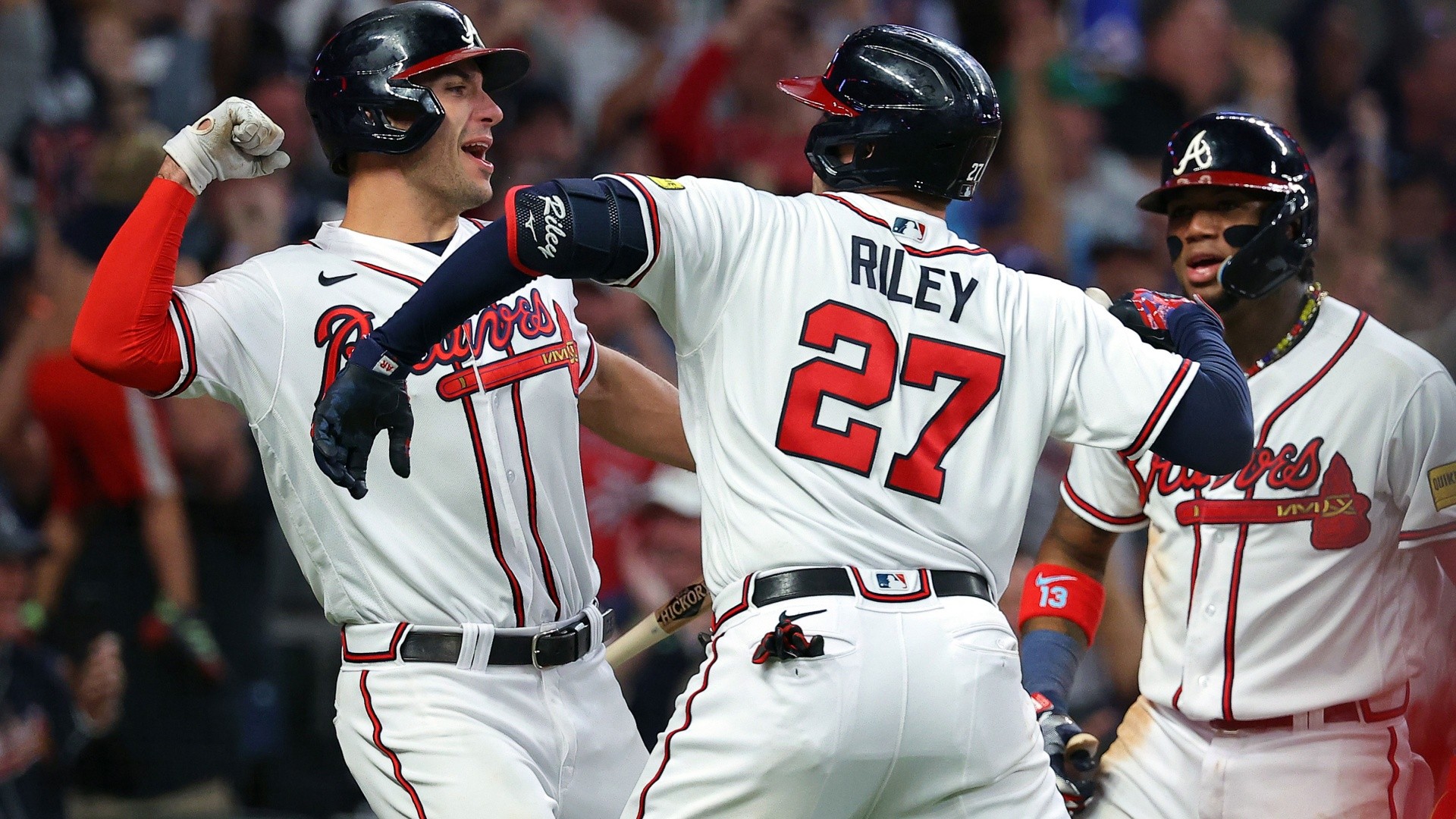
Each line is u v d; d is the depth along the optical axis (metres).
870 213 10.15
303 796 21.55
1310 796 12.34
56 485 21.73
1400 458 12.27
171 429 21.92
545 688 11.84
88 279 24.00
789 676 9.36
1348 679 12.34
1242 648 12.38
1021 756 9.85
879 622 9.48
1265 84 33.31
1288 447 12.37
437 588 11.41
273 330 11.38
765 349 9.76
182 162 10.91
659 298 9.80
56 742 19.59
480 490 11.48
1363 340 12.55
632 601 20.11
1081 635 13.26
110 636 20.22
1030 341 10.05
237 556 22.05
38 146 25.88
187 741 21.34
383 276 11.67
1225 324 12.65
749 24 29.33
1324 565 12.23
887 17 32.38
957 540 9.83
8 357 22.61
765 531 9.62
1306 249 12.21
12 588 19.19
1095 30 33.47
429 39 11.74
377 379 9.32
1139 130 31.56
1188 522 12.52
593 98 31.23
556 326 12.12
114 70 27.83
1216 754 12.54
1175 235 12.77
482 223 12.82
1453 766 12.21
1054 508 21.50
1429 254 33.16
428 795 11.25
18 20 27.06
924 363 9.82
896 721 9.43
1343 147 33.22
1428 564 12.52
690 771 9.60
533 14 30.22
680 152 29.31
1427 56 34.53
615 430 13.21
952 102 10.08
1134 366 10.01
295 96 28.31
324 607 11.92
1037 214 29.30
